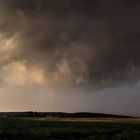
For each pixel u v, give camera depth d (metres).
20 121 80.06
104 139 43.84
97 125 72.00
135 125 75.25
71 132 48.97
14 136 42.84
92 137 45.47
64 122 84.62
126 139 43.66
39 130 49.72
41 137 43.12
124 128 61.75
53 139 42.34
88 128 58.72
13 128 52.19
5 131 45.56
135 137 45.09
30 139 41.28
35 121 84.12
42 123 73.31
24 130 48.28
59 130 50.75
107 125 72.88
